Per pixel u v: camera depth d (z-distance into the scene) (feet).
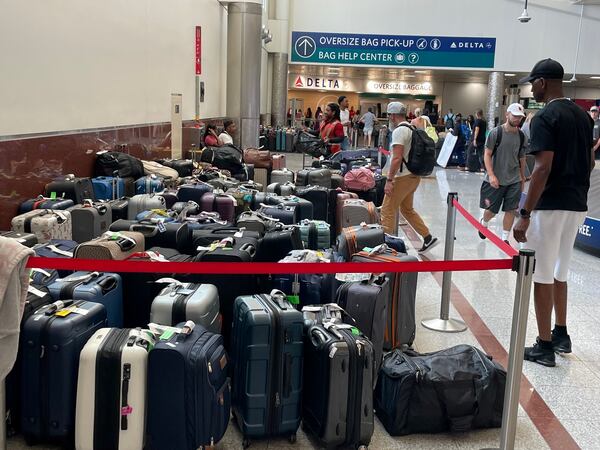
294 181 28.55
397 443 9.95
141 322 12.07
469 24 67.21
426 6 67.21
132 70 26.37
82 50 21.07
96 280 11.19
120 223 14.90
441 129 80.69
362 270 9.15
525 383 12.32
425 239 22.86
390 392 10.20
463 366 10.52
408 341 13.34
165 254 13.10
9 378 9.38
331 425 9.29
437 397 10.07
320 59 69.46
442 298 15.19
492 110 69.05
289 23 69.62
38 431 9.16
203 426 8.86
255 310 9.53
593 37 66.33
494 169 23.62
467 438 10.18
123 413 8.76
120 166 22.11
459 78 97.25
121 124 25.21
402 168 21.38
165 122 31.71
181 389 8.77
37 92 17.89
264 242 14.25
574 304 17.61
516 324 8.95
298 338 9.55
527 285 8.82
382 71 85.56
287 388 9.52
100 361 8.77
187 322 9.50
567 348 13.91
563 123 12.21
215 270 8.95
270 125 72.54
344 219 20.39
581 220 13.03
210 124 38.75
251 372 9.43
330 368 9.18
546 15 66.44
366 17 68.08
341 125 39.75
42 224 14.80
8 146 16.20
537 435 10.35
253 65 46.91
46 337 8.92
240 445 9.67
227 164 29.19
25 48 17.08
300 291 13.06
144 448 9.06
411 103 100.53
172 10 32.42
